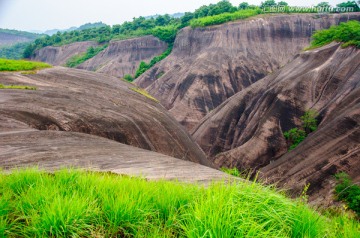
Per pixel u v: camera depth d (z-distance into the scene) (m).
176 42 158.12
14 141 14.82
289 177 45.25
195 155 33.69
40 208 3.93
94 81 45.28
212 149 82.25
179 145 32.34
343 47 74.50
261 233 3.46
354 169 39.59
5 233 3.52
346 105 57.38
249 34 133.50
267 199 4.06
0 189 4.82
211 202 3.80
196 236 3.45
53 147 14.06
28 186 4.92
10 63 47.59
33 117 22.28
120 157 13.46
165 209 4.25
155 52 181.75
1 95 26.91
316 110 67.06
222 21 142.88
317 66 75.94
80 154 13.16
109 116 27.95
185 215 3.94
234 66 123.94
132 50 183.88
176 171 10.80
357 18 132.50
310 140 49.38
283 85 75.81
